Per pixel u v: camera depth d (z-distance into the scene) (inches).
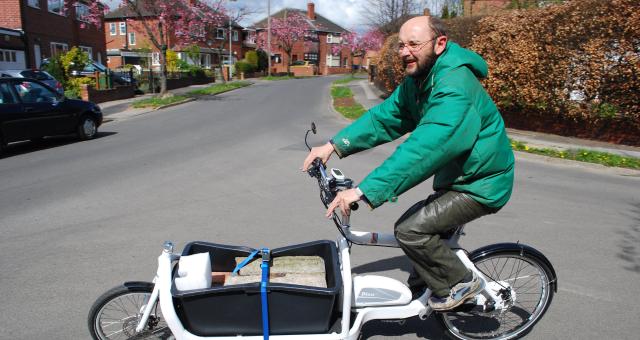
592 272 171.8
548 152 391.2
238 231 209.0
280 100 905.5
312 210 239.3
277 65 2736.2
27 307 146.3
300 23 2439.7
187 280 106.8
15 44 945.5
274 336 107.0
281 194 268.1
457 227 117.7
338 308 114.0
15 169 343.6
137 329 113.4
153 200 257.3
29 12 979.9
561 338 131.6
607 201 263.0
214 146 422.6
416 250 112.2
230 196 263.9
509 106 518.9
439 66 104.2
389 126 124.4
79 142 465.7
